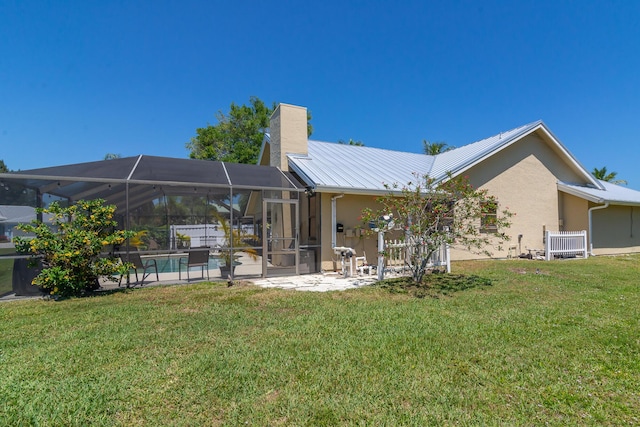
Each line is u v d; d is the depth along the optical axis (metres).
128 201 8.47
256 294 7.41
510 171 15.06
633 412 2.79
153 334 4.70
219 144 30.75
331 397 3.00
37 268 7.54
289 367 3.61
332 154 14.52
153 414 2.77
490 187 14.52
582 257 14.68
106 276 8.14
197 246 9.52
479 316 5.57
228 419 2.69
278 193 10.38
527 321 5.27
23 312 5.96
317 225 11.02
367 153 16.11
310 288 8.19
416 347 4.18
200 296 7.23
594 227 15.95
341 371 3.51
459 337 4.54
